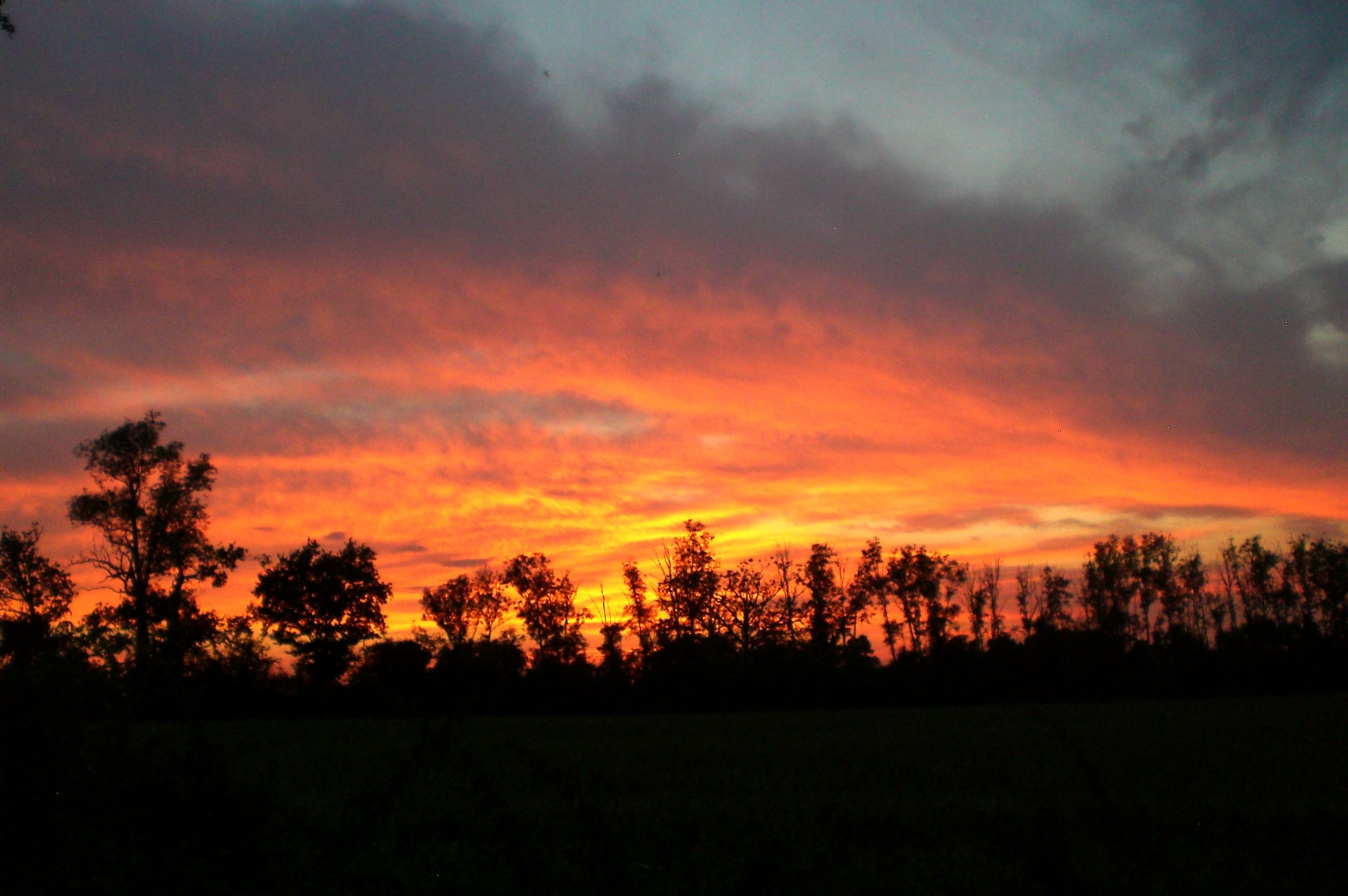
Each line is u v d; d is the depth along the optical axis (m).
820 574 76.69
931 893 9.77
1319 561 81.75
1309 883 10.46
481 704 60.53
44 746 8.95
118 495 48.34
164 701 10.52
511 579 78.38
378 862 9.70
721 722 48.81
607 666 75.25
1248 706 53.62
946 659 70.44
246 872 9.02
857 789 18.03
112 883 8.57
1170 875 10.60
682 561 75.81
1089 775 15.23
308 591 61.50
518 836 10.23
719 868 9.89
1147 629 86.56
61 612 44.81
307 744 28.95
